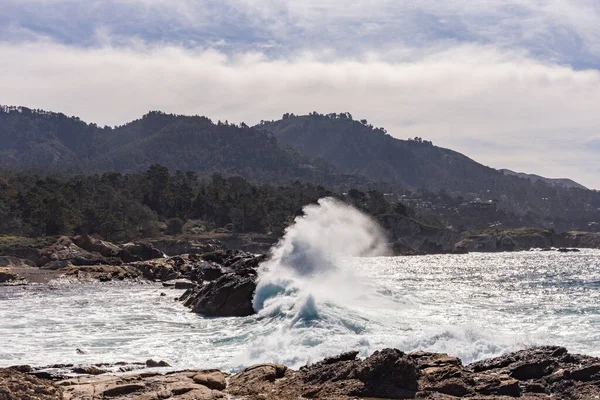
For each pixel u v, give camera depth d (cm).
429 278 8131
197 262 8100
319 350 2291
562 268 10950
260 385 1748
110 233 14412
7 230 12588
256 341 2577
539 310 3856
